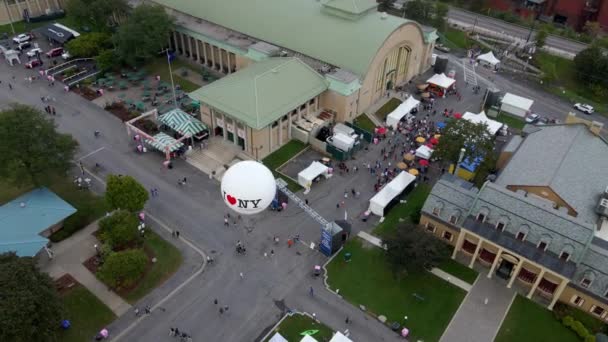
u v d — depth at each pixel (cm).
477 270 7100
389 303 6600
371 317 6406
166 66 12219
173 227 7656
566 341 6169
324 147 9362
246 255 7231
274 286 6781
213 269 6988
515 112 11019
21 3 14038
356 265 7138
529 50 13838
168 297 6556
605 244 6562
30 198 7550
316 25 10969
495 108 10838
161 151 9200
